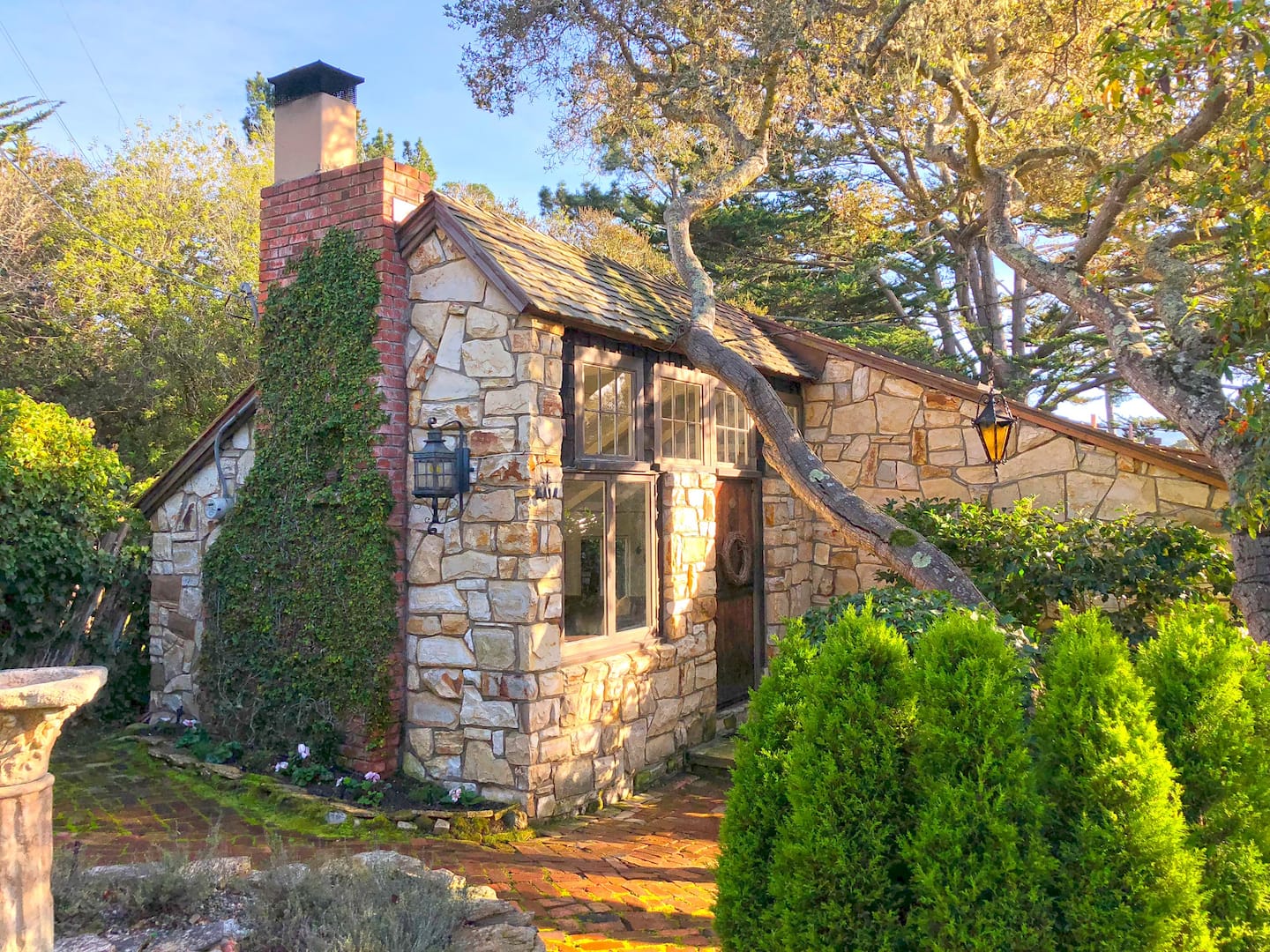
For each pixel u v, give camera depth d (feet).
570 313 20.44
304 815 19.16
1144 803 9.23
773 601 30.78
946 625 10.48
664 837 19.36
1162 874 9.05
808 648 11.51
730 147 37.76
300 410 22.41
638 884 16.05
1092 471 27.48
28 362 55.93
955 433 29.99
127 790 20.70
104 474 28.32
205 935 10.95
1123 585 23.20
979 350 52.26
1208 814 10.18
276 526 22.76
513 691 19.62
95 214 62.13
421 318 21.42
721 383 28.66
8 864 9.43
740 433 29.96
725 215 60.85
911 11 30.35
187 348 55.57
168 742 23.93
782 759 10.66
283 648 22.47
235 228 64.95
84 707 26.71
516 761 19.56
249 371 57.82
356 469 21.34
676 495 25.63
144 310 58.90
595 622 22.61
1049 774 9.77
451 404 20.83
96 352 56.75
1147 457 26.37
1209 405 20.13
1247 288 16.46
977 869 9.16
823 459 32.63
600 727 21.95
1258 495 15.39
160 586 26.81
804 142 39.93
